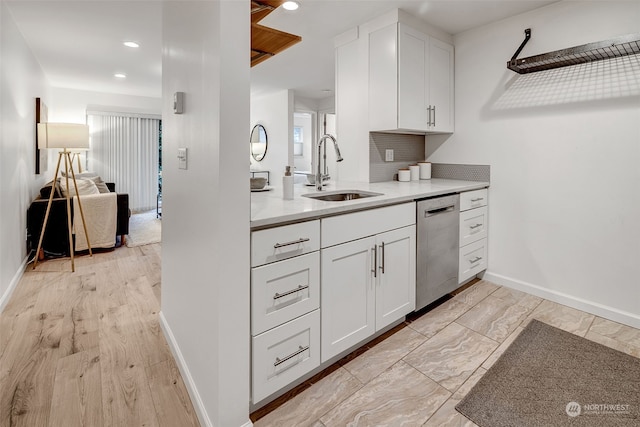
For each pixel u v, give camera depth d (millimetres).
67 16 2896
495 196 2824
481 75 2844
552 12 2418
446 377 1683
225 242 1200
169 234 1956
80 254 3877
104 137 6293
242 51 1186
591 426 1357
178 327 1800
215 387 1264
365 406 1499
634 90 2100
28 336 2074
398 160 3119
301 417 1439
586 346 1933
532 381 1639
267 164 6438
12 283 2807
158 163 6969
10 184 2861
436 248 2352
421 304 2266
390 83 2600
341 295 1729
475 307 2439
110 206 3994
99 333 2117
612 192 2225
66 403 1507
